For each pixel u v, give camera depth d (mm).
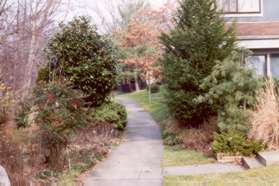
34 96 7504
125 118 13547
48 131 7020
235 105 8789
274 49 13047
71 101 7855
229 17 13953
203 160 8312
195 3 10492
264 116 8133
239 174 6754
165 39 10789
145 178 7090
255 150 7906
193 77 9922
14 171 5684
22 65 9594
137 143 11078
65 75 11945
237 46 10969
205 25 10070
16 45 9164
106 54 12516
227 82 8922
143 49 26953
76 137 8859
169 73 10375
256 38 12422
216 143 8273
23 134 6246
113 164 8438
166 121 12922
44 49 11594
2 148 5676
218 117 9078
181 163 8188
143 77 28016
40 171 6664
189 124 10609
